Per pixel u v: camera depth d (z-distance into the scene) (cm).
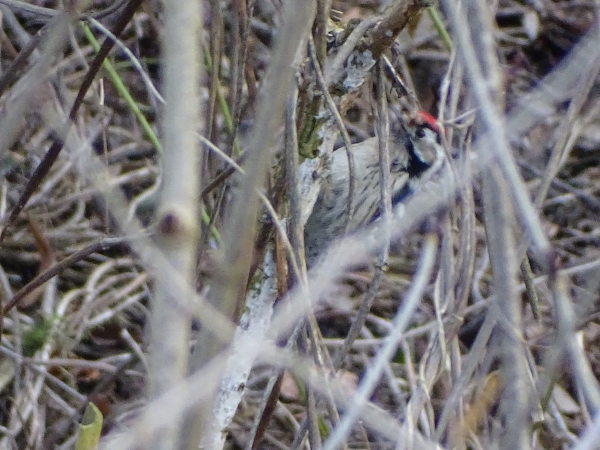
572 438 532
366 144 668
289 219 412
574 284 720
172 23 240
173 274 228
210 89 432
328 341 705
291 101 395
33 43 456
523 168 866
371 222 612
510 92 936
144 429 229
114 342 732
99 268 713
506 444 282
